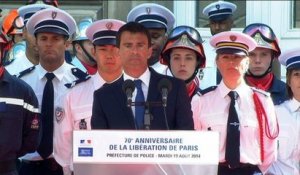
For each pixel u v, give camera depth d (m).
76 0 29.91
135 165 16.75
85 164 16.73
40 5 24.19
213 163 16.69
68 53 24.03
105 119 18.34
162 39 22.30
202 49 21.11
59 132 20.80
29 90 20.06
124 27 18.62
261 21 28.91
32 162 21.05
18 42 25.03
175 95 18.30
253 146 19.61
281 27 28.75
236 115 19.64
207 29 28.48
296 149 20.72
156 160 16.72
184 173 16.75
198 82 22.14
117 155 16.73
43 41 21.41
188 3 29.30
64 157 20.73
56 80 21.48
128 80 17.94
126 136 16.73
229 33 19.89
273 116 19.89
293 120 20.78
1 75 19.77
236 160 19.42
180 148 16.72
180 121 18.14
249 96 19.92
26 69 21.73
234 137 19.53
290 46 28.58
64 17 21.58
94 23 20.86
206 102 19.97
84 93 20.77
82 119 20.59
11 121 19.62
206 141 16.72
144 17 22.38
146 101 18.14
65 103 20.78
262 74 22.03
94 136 16.75
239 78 19.88
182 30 21.11
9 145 19.53
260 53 22.03
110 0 29.81
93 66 23.81
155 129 17.97
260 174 19.59
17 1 29.91
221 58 19.89
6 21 25.11
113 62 20.64
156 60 22.22
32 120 20.08
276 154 20.05
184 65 20.94
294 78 20.78
